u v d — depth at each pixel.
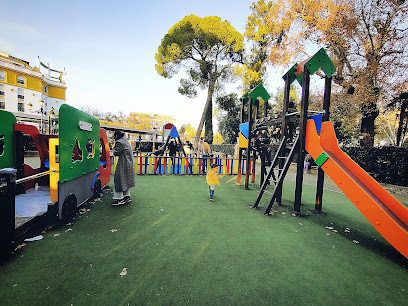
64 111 3.25
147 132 18.84
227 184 8.07
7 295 1.81
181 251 2.77
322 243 3.25
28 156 15.66
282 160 5.62
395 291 2.16
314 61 4.54
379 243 3.35
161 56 22.56
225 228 3.64
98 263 2.39
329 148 4.78
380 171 9.84
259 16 21.09
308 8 13.24
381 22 11.44
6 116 3.96
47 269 2.22
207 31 19.56
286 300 1.94
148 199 5.29
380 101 12.33
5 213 2.33
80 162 3.95
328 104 4.91
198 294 1.96
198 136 22.22
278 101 25.48
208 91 22.41
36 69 37.78
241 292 2.02
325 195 6.76
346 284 2.24
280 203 5.42
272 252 2.87
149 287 2.02
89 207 4.44
